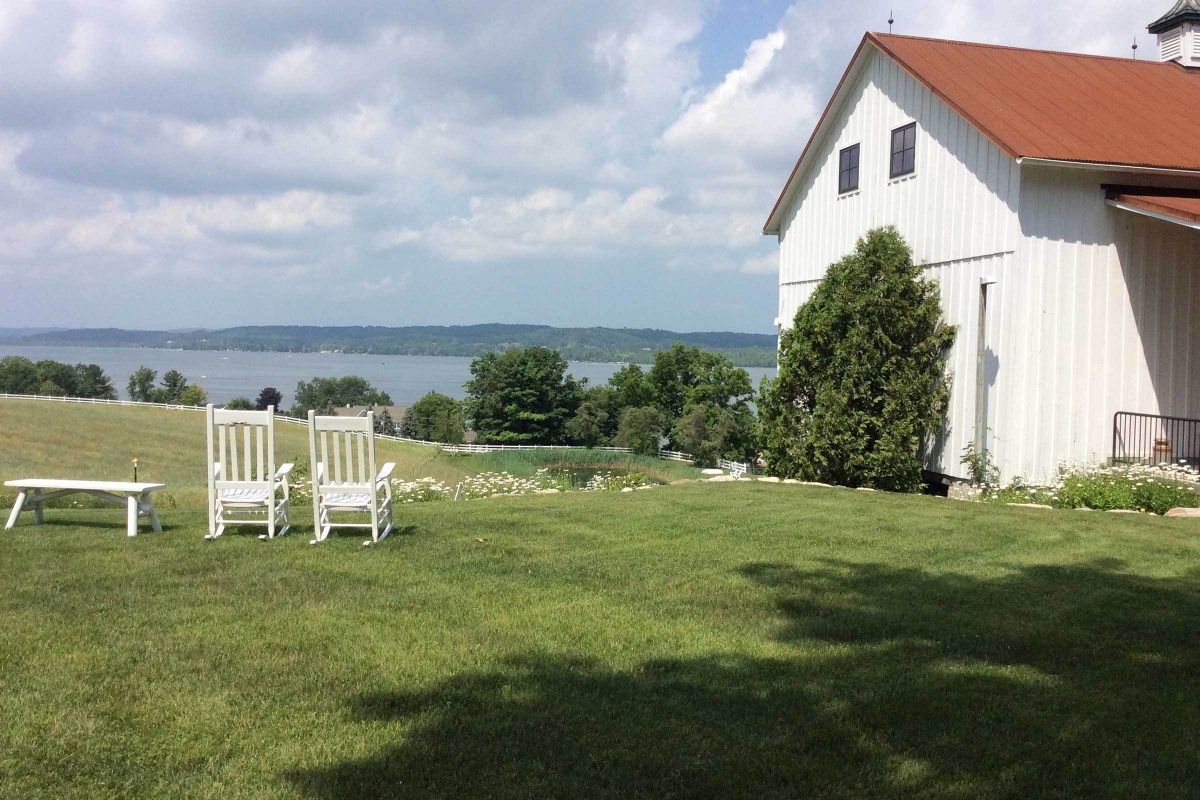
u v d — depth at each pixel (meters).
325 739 4.00
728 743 3.98
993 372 13.20
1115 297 13.16
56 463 35.94
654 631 5.60
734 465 45.62
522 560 7.64
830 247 17.69
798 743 3.99
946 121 14.22
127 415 50.44
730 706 4.41
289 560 7.59
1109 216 13.09
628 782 3.62
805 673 4.87
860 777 3.69
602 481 15.57
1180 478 11.73
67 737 3.97
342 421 8.42
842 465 14.36
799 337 15.11
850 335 14.30
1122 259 13.18
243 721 4.17
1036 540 8.52
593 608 6.11
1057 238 12.85
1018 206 12.70
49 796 3.47
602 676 4.80
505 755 3.85
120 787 3.56
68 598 6.23
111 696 4.44
